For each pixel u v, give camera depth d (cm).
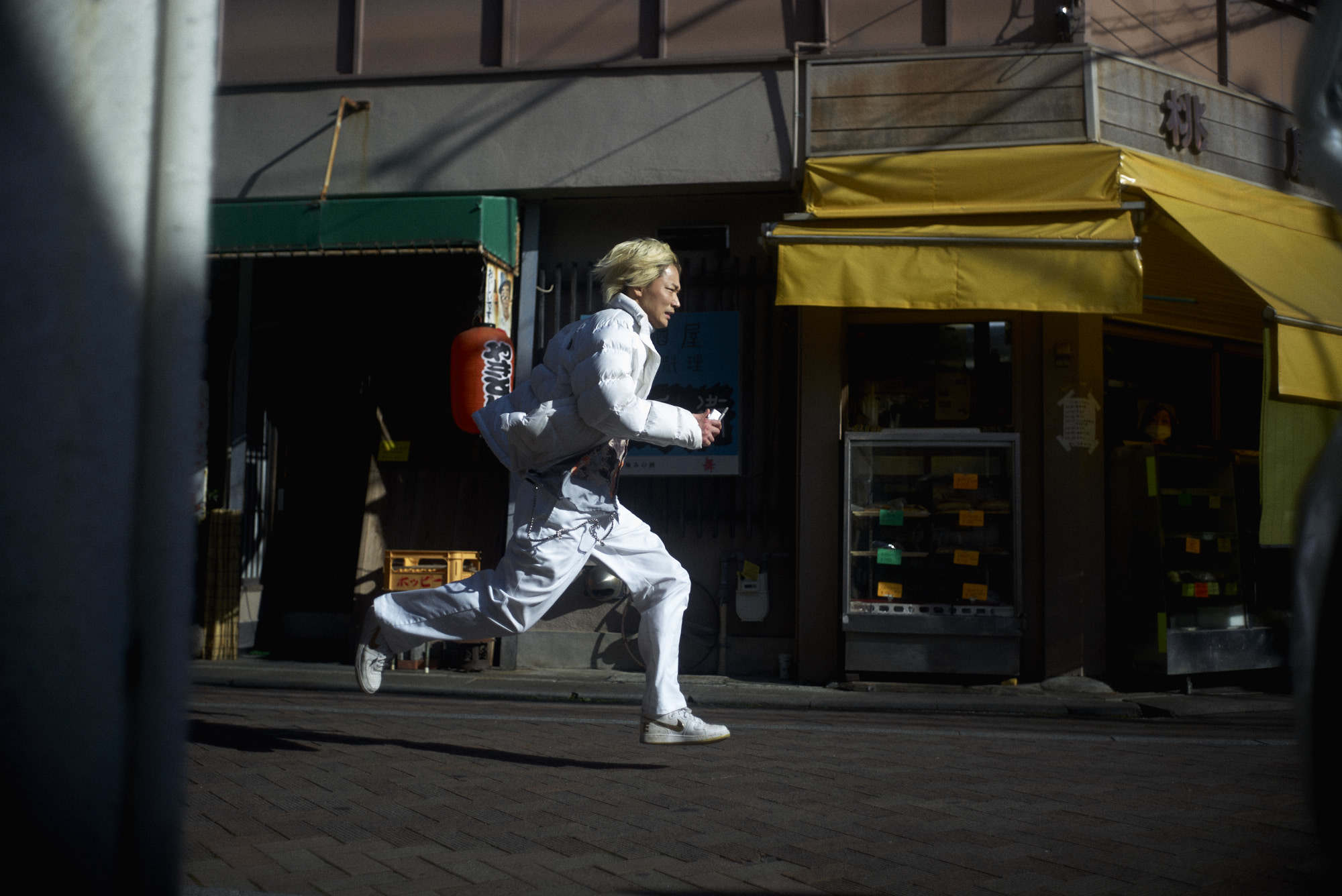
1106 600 855
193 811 343
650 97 902
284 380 1027
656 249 434
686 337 904
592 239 940
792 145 877
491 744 491
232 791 375
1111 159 803
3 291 114
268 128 955
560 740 509
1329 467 178
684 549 897
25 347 114
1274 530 753
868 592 839
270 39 971
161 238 120
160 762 121
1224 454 874
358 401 1010
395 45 951
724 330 901
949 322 866
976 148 841
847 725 588
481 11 944
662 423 410
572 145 909
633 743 503
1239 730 589
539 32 930
